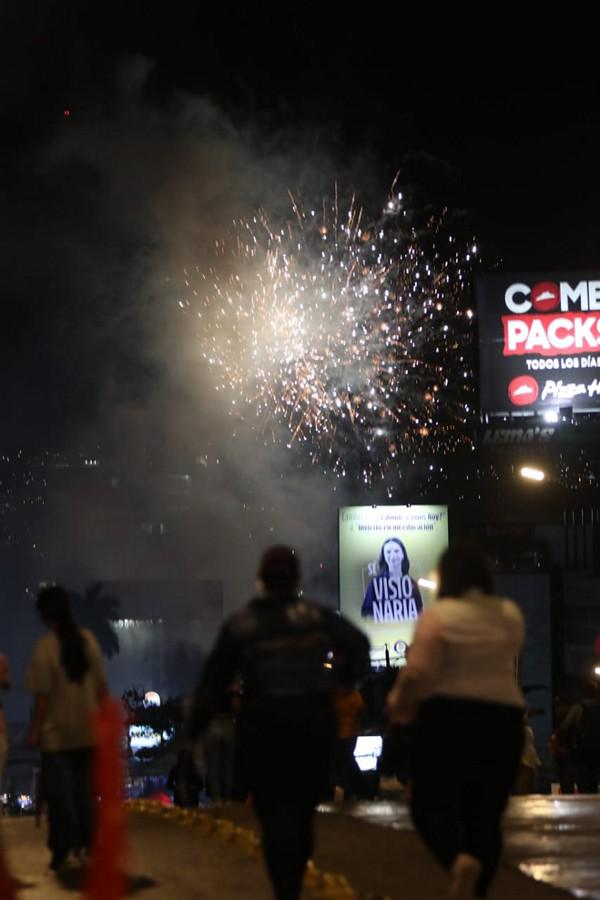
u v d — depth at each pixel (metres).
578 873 11.53
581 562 52.38
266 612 8.56
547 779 27.25
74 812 12.05
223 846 13.52
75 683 12.14
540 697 48.22
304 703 8.30
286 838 8.19
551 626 49.47
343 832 14.23
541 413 52.59
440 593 8.86
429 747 8.52
